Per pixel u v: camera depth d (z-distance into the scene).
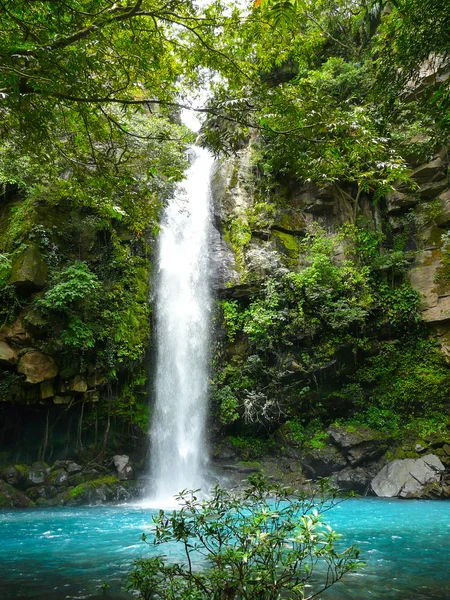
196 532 3.50
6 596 4.85
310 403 17.20
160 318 17.12
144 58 5.97
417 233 17.83
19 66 4.67
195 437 16.92
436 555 6.64
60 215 15.23
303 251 18.84
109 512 11.31
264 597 3.18
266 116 5.68
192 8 5.88
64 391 14.02
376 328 17.34
